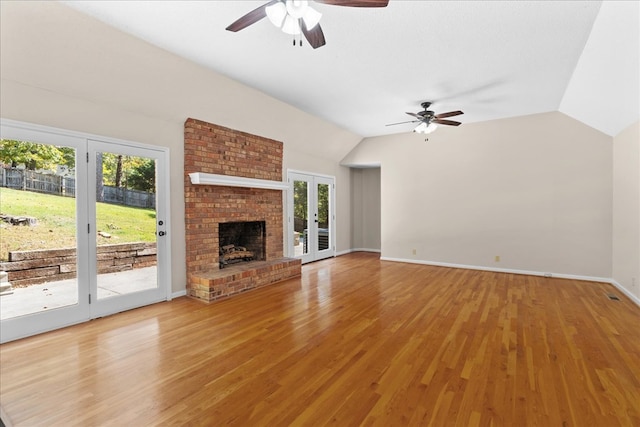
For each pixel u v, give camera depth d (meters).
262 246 5.31
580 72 3.57
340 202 7.71
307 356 2.49
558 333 2.92
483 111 5.20
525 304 3.79
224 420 1.75
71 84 3.01
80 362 2.40
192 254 4.18
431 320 3.27
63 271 3.12
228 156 4.61
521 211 5.47
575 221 5.05
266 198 5.32
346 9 2.50
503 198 5.61
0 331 2.73
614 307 3.68
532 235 5.38
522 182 5.45
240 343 2.73
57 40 2.65
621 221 4.42
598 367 2.31
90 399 1.94
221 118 4.40
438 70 3.66
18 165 2.84
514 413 1.80
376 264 6.45
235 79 3.94
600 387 2.05
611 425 1.70
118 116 3.47
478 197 5.84
